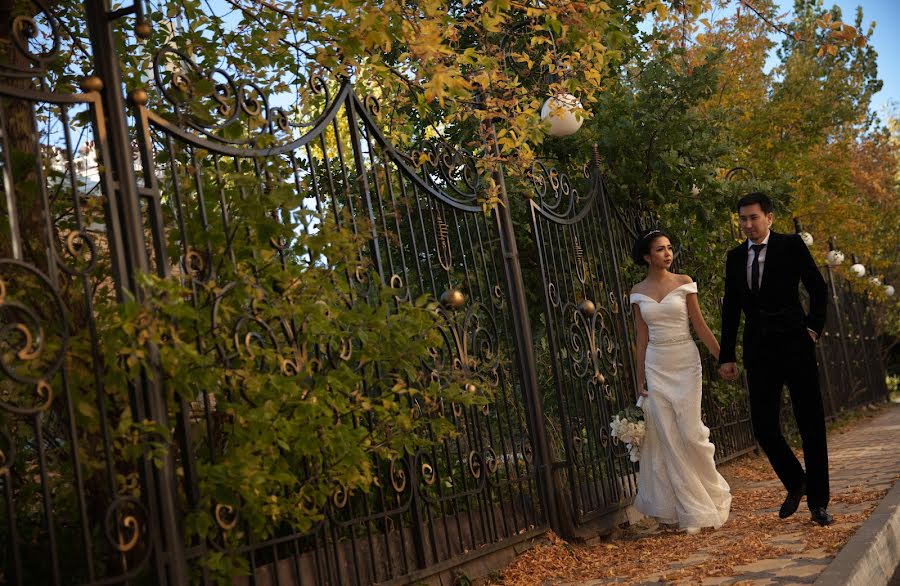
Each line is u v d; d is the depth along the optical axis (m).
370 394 4.52
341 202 6.57
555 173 7.09
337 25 4.86
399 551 4.56
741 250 6.03
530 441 5.93
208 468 3.42
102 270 3.98
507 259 6.02
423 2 4.63
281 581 3.87
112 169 3.37
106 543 3.79
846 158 19.66
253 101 4.18
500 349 5.79
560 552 5.60
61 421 3.97
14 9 4.18
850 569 4.07
